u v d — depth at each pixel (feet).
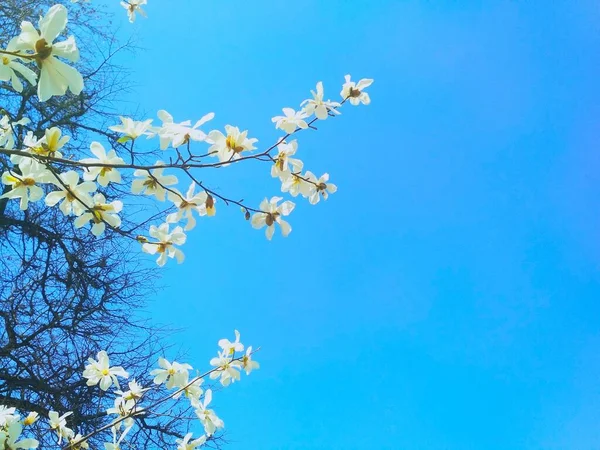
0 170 21.72
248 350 11.48
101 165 6.97
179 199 8.09
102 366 11.00
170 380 11.11
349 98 8.75
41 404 24.14
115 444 10.86
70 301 26.71
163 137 7.25
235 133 7.59
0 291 26.14
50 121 27.50
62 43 5.13
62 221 27.68
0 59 5.06
